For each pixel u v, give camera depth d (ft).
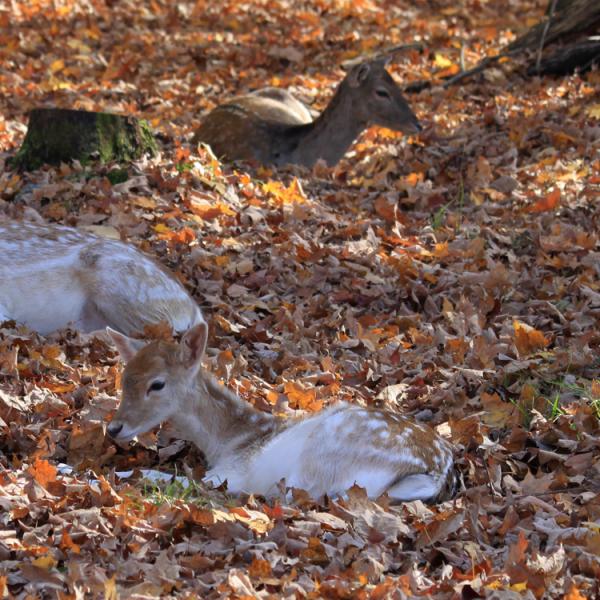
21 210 48.88
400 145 64.03
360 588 23.03
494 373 36.29
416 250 47.55
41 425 31.89
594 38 75.05
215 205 50.29
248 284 44.45
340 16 99.50
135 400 29.99
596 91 68.44
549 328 40.65
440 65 81.56
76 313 39.63
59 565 24.44
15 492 27.27
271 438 29.99
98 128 54.65
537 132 62.80
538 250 46.93
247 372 36.70
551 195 51.55
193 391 30.55
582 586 23.57
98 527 25.64
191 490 29.04
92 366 36.32
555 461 30.60
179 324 39.88
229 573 23.30
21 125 66.49
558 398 34.09
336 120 63.98
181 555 24.90
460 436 31.71
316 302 42.83
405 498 27.45
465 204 54.85
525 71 75.56
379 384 36.65
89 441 31.32
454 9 102.73
